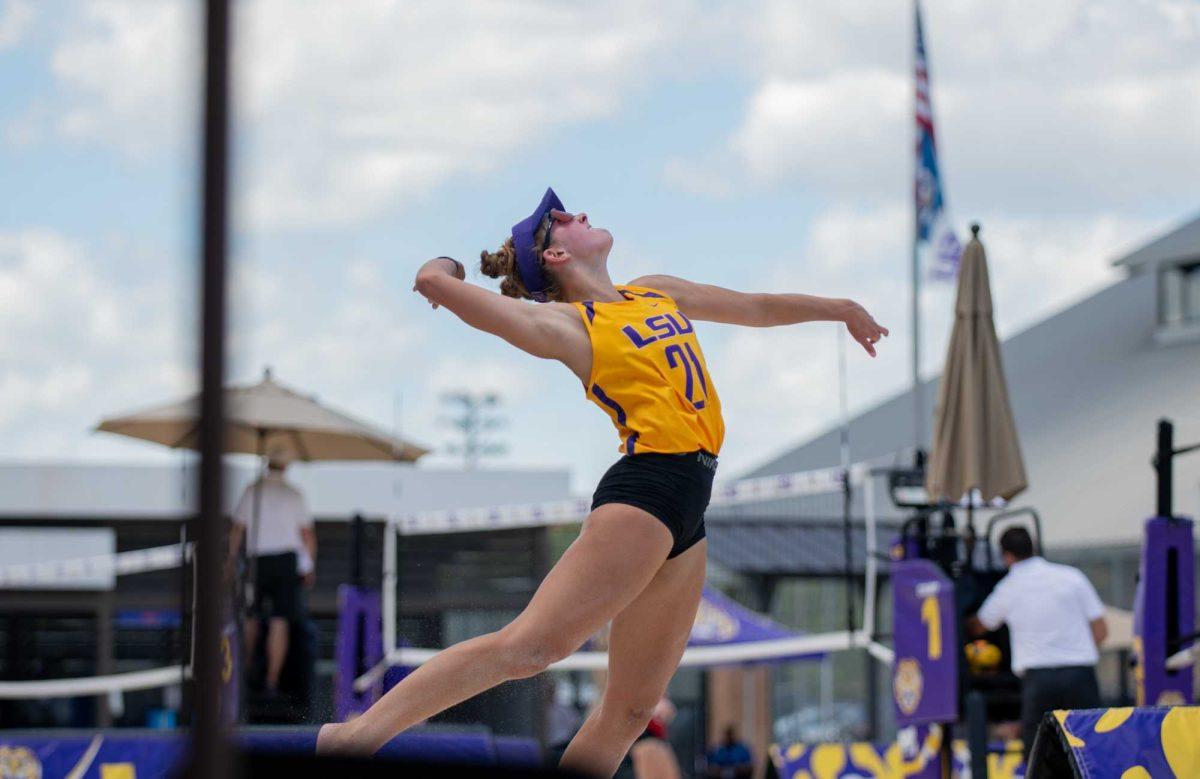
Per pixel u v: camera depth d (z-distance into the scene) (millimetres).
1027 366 35031
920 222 16328
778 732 29062
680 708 29953
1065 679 10828
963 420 12047
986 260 12359
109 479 28172
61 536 27188
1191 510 26156
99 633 27156
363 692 15250
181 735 1818
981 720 10844
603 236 6176
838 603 28594
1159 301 33625
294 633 13984
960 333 12219
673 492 5477
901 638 11961
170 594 27594
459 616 25594
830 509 31438
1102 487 28281
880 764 15359
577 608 5277
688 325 5941
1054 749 7039
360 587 15711
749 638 17281
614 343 5633
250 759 2232
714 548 29016
